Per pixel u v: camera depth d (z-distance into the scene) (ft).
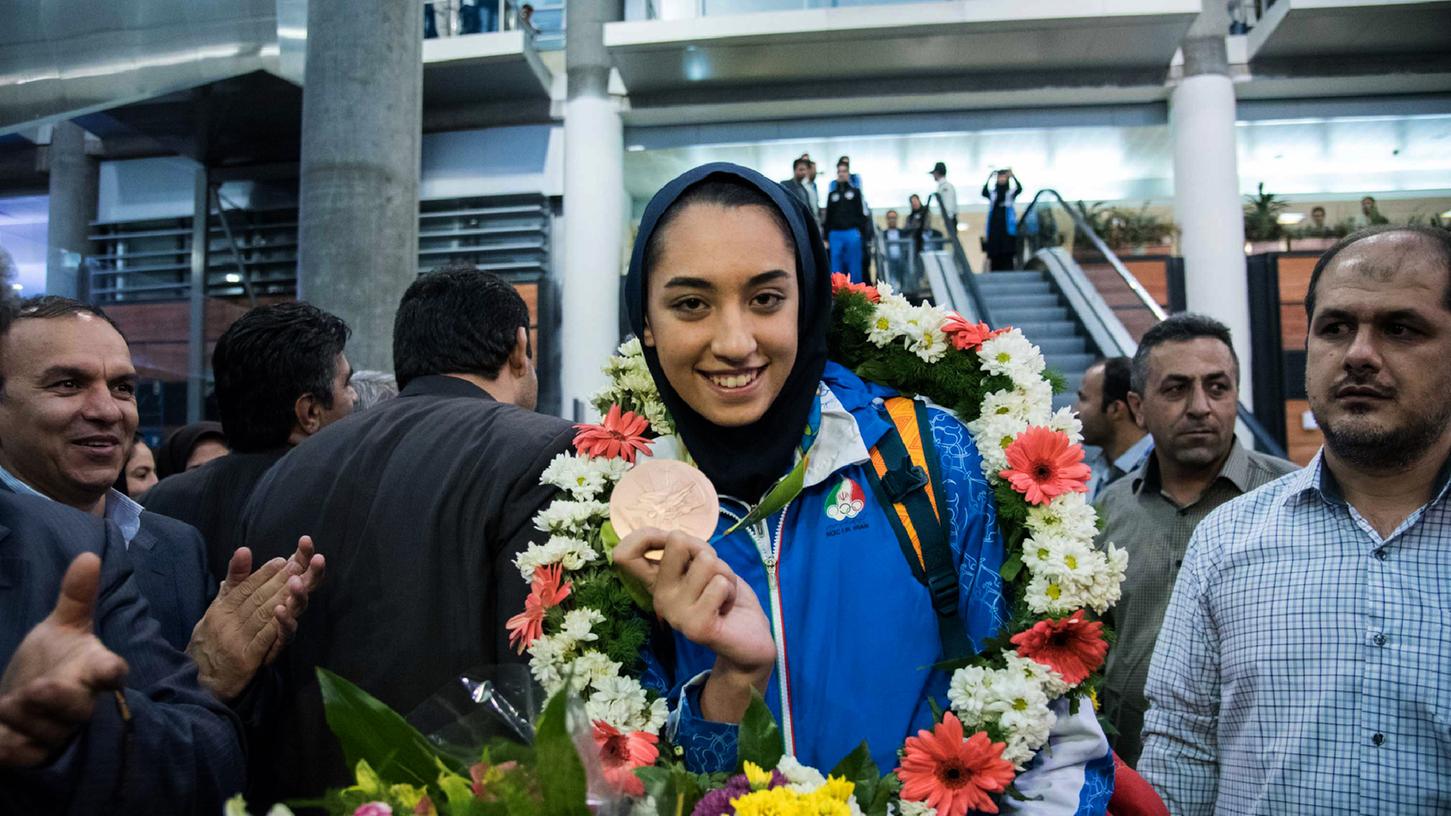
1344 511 5.61
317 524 5.22
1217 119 41.14
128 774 3.43
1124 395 12.63
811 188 37.09
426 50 40.24
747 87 43.98
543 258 43.52
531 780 2.83
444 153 44.50
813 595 4.07
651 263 4.10
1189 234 40.86
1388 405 5.21
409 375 6.23
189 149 40.83
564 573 4.42
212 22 25.99
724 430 4.31
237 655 4.50
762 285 3.94
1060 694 3.93
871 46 40.83
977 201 49.60
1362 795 5.13
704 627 3.49
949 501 4.20
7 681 3.02
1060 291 34.14
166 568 5.78
